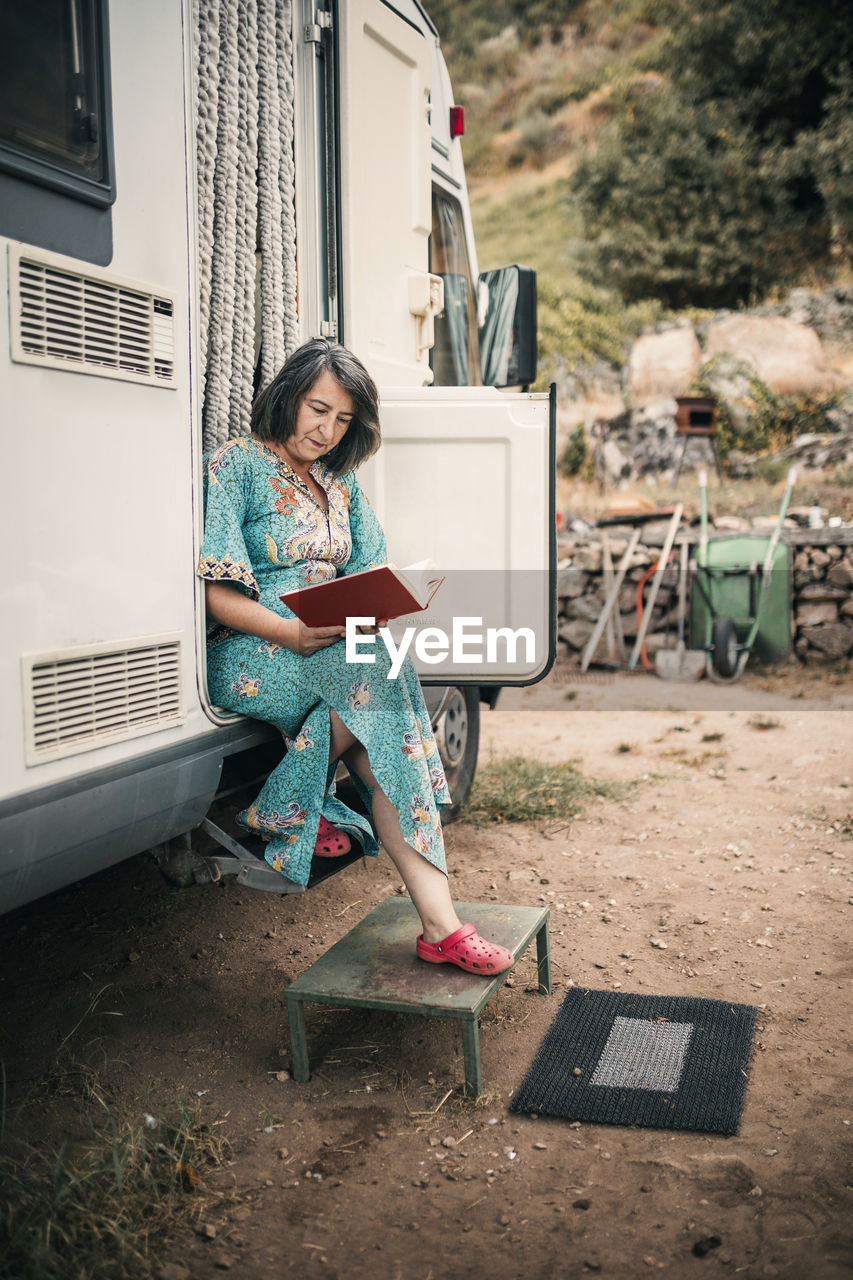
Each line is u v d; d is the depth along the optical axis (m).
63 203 1.95
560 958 2.90
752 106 15.10
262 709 2.47
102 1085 2.26
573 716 6.03
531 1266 1.77
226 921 3.11
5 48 1.81
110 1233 1.82
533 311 4.33
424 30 3.74
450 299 4.20
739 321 12.30
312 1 2.94
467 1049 2.21
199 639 2.38
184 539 2.32
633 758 5.04
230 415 2.78
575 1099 2.21
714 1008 2.59
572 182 15.55
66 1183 1.90
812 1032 2.49
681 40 15.80
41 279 1.88
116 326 2.08
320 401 2.50
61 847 1.95
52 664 1.92
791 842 3.81
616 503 8.09
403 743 2.33
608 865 3.62
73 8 1.96
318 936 3.03
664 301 14.69
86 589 2.01
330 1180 1.99
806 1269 1.74
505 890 3.39
